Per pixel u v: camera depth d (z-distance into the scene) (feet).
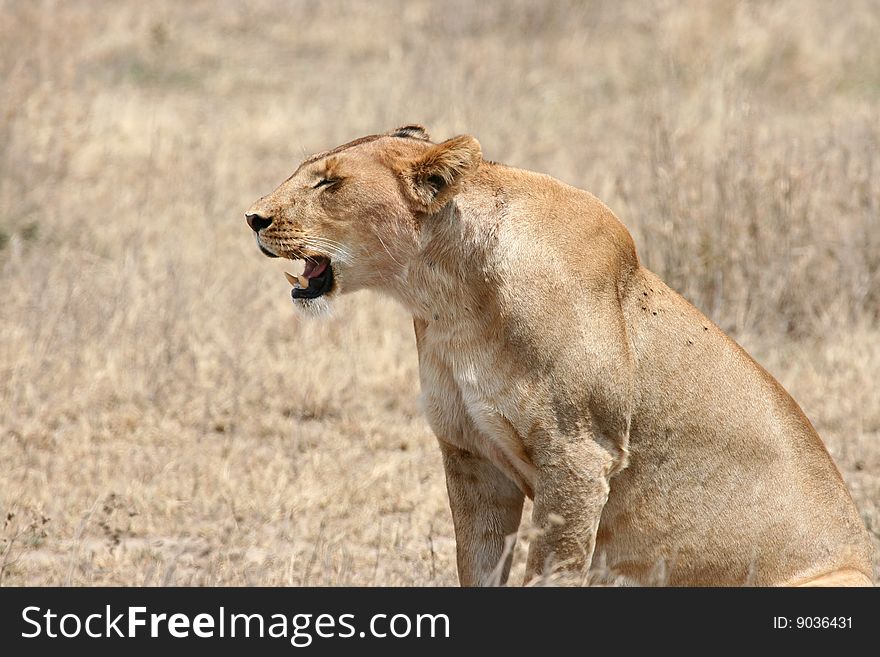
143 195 57.72
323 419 40.32
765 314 45.62
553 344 24.17
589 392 24.30
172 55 86.33
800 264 46.57
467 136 24.44
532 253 24.39
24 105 58.18
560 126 71.10
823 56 79.97
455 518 26.48
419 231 24.75
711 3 79.15
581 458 24.38
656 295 25.95
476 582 26.32
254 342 43.75
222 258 51.37
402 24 93.30
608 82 80.12
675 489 25.63
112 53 84.53
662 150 49.85
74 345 42.04
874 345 43.47
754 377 26.14
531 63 83.51
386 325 45.01
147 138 66.64
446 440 25.68
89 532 31.99
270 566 29.60
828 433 38.45
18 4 63.82
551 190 25.35
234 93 79.66
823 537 25.53
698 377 25.66
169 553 30.73
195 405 39.83
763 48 79.00
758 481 25.59
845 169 48.70
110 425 38.45
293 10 96.94
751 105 59.11
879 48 84.38
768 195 47.19
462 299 24.63
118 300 44.21
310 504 33.71
